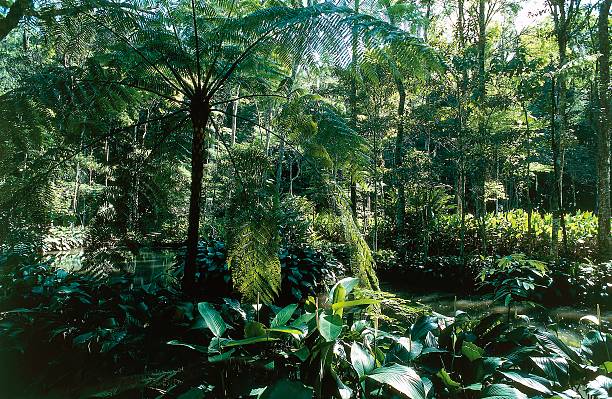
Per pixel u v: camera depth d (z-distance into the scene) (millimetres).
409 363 2242
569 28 9383
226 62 3668
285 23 2590
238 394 2037
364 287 3232
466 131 10578
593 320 2762
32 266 4246
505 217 13742
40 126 3105
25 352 3049
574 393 1987
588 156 19344
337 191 3426
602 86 9273
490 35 11781
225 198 3662
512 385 2197
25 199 3221
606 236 9273
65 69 3305
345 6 2783
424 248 11547
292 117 3443
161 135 3896
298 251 7574
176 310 2904
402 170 11578
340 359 2150
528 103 11391
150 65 3494
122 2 3266
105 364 2760
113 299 3385
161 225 3820
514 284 3371
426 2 10492
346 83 9648
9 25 3287
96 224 3496
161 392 2344
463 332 2637
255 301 3172
